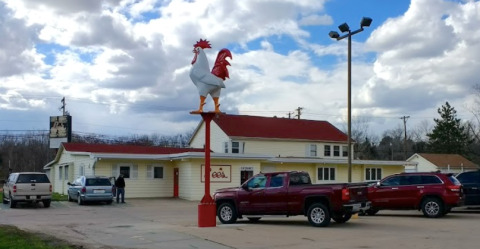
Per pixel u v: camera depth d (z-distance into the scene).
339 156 50.22
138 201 31.03
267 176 17.36
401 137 91.44
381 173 45.75
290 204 16.58
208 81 16.38
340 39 21.19
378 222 17.66
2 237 12.62
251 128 46.03
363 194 16.64
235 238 13.51
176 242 12.82
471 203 21.94
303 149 47.84
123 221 18.97
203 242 12.80
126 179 33.66
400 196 20.03
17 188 25.45
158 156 33.66
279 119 50.12
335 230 15.24
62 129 55.41
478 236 13.78
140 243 12.69
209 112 16.58
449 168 60.78
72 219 19.97
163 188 34.94
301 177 17.44
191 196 32.44
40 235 13.79
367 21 19.95
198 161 33.03
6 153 76.62
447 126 70.44
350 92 20.80
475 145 72.12
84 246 11.99
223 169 33.94
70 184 30.39
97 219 19.94
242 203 17.42
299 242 12.76
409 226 16.30
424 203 19.66
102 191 27.95
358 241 12.88
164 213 22.95
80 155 35.41
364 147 80.44
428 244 12.32
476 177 22.22
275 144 46.19
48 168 46.84
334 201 15.83
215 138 45.84
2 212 23.42
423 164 65.00
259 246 12.13
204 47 16.83
